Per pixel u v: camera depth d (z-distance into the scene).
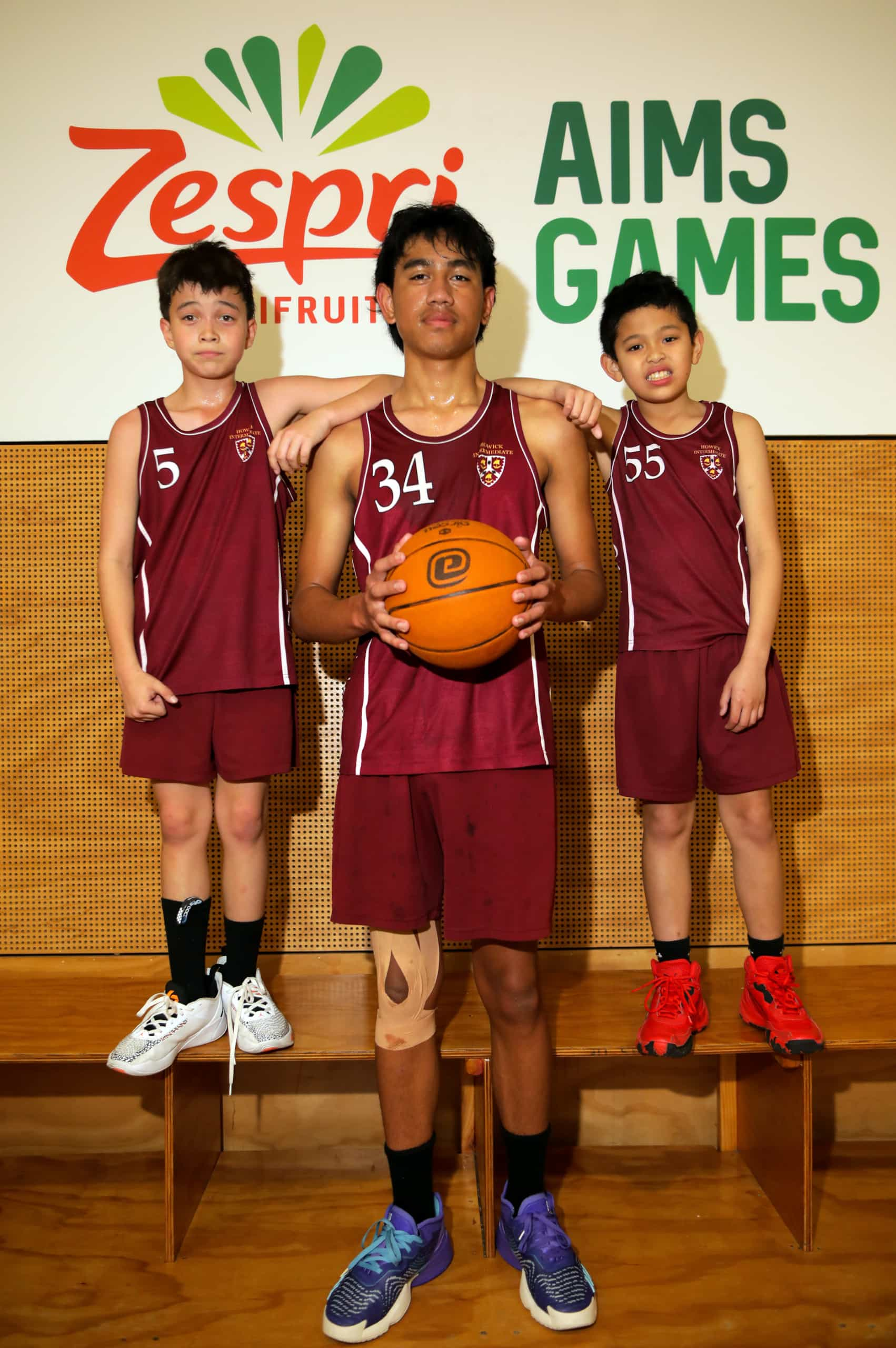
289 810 2.12
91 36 2.10
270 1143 2.10
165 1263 1.70
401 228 1.58
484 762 1.49
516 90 2.12
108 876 2.13
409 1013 1.55
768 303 2.16
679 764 1.77
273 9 2.11
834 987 2.00
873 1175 1.96
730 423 1.82
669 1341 1.49
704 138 2.14
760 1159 1.94
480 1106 1.90
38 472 2.12
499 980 1.53
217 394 1.81
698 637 1.76
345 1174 2.00
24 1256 1.72
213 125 2.12
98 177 2.11
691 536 1.78
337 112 2.12
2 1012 1.90
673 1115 2.12
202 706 1.73
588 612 1.54
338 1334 1.48
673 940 1.79
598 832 2.15
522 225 2.13
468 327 1.56
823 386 2.18
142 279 2.12
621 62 2.13
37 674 2.13
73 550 2.13
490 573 1.34
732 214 2.15
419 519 1.55
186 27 2.11
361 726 1.53
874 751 2.19
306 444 1.63
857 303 2.17
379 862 1.51
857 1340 1.49
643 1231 1.78
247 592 1.74
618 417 1.88
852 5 2.15
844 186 2.16
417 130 2.12
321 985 2.04
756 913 1.79
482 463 1.56
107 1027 1.82
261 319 2.13
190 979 1.74
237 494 1.77
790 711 1.84
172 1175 1.70
